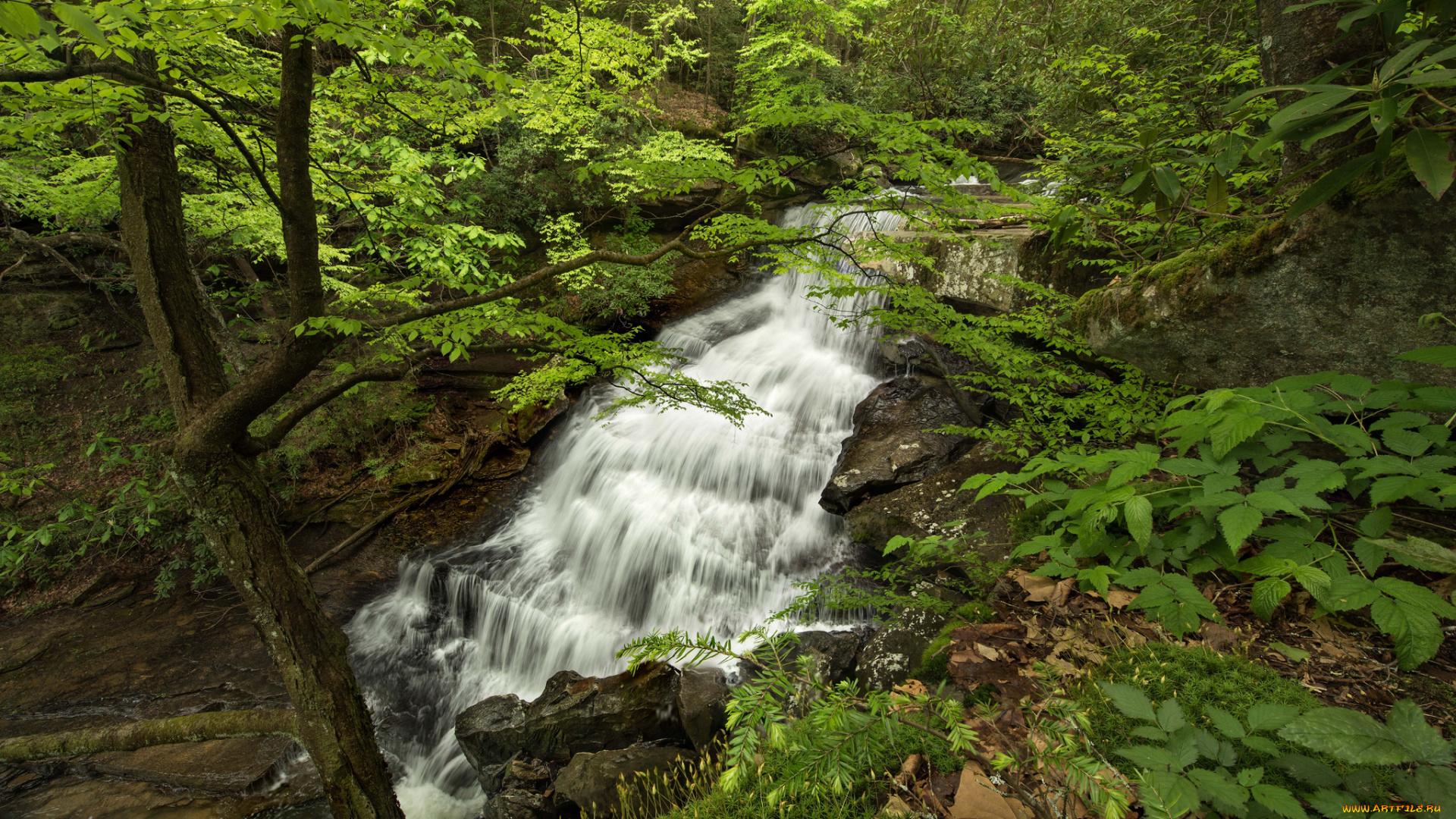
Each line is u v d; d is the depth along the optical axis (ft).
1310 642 7.80
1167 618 7.26
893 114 10.74
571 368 14.94
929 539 11.27
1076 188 15.38
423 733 19.53
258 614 12.40
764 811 6.61
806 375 29.55
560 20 21.08
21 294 30.37
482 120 16.63
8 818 15.60
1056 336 13.93
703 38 48.08
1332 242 8.18
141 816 15.70
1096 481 11.51
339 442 29.27
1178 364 11.14
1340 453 9.55
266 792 16.43
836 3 40.70
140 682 20.52
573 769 13.44
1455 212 7.01
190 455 11.55
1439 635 5.79
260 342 30.58
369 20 9.09
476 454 30.27
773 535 22.07
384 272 20.90
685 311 38.83
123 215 11.89
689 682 14.85
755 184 11.49
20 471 20.07
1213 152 8.93
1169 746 4.98
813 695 11.55
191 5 7.35
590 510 26.32
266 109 13.24
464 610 23.94
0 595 24.00
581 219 38.55
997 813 5.64
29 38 7.83
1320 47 8.28
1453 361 6.55
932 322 14.47
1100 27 19.86
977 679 8.05
